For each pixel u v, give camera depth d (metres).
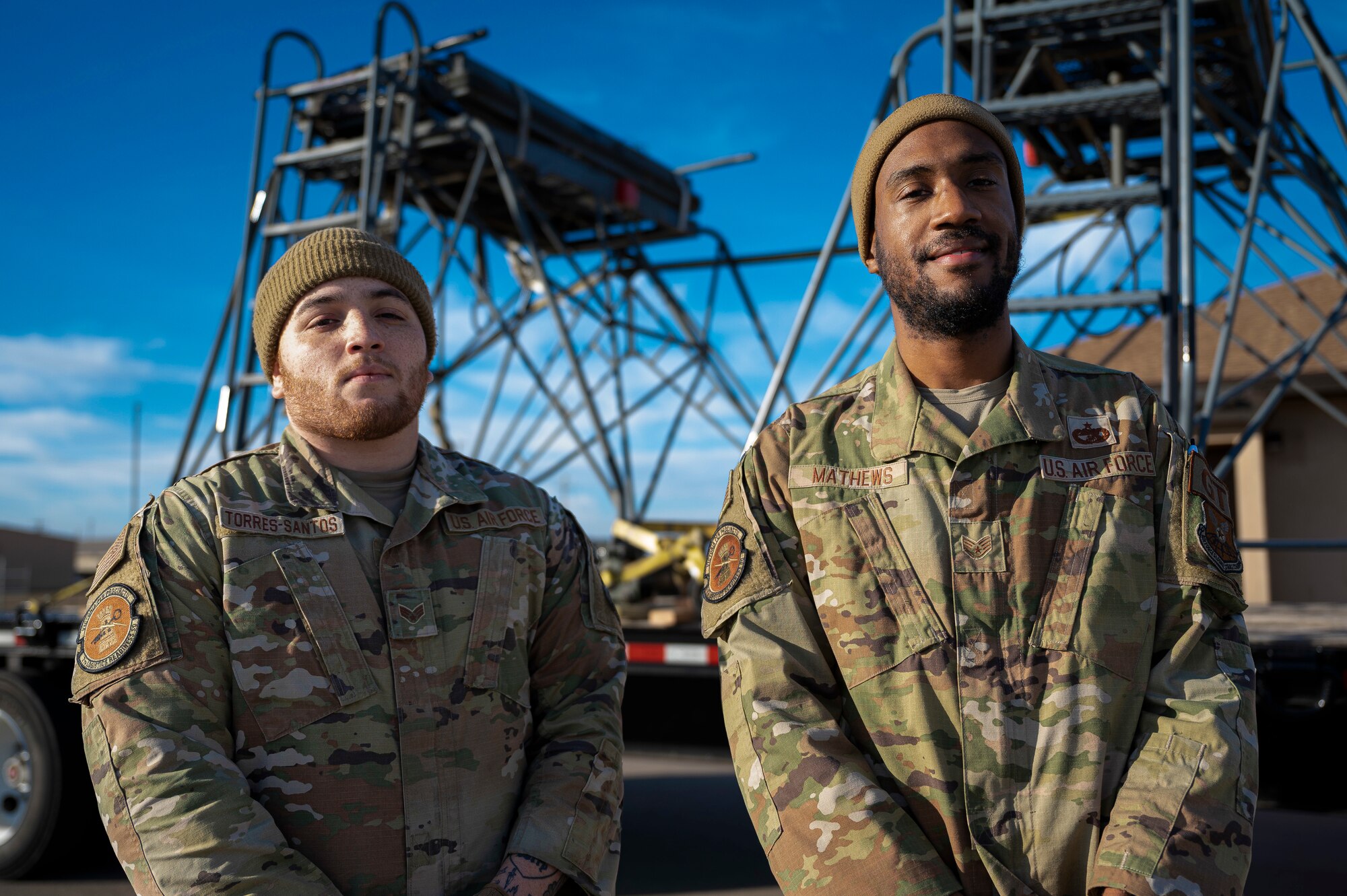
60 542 37.97
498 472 1.85
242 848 1.38
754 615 1.56
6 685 4.52
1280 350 9.93
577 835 1.57
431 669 1.57
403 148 6.30
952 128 1.61
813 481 1.61
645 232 8.66
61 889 4.22
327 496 1.65
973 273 1.55
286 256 1.75
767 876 4.12
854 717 1.51
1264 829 4.34
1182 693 1.42
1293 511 10.16
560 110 7.38
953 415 1.61
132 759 1.42
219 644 1.52
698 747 4.24
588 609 1.81
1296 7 4.58
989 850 1.38
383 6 5.82
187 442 5.85
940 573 1.50
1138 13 4.15
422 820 1.51
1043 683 1.44
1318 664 3.38
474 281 8.14
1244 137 6.27
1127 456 1.54
